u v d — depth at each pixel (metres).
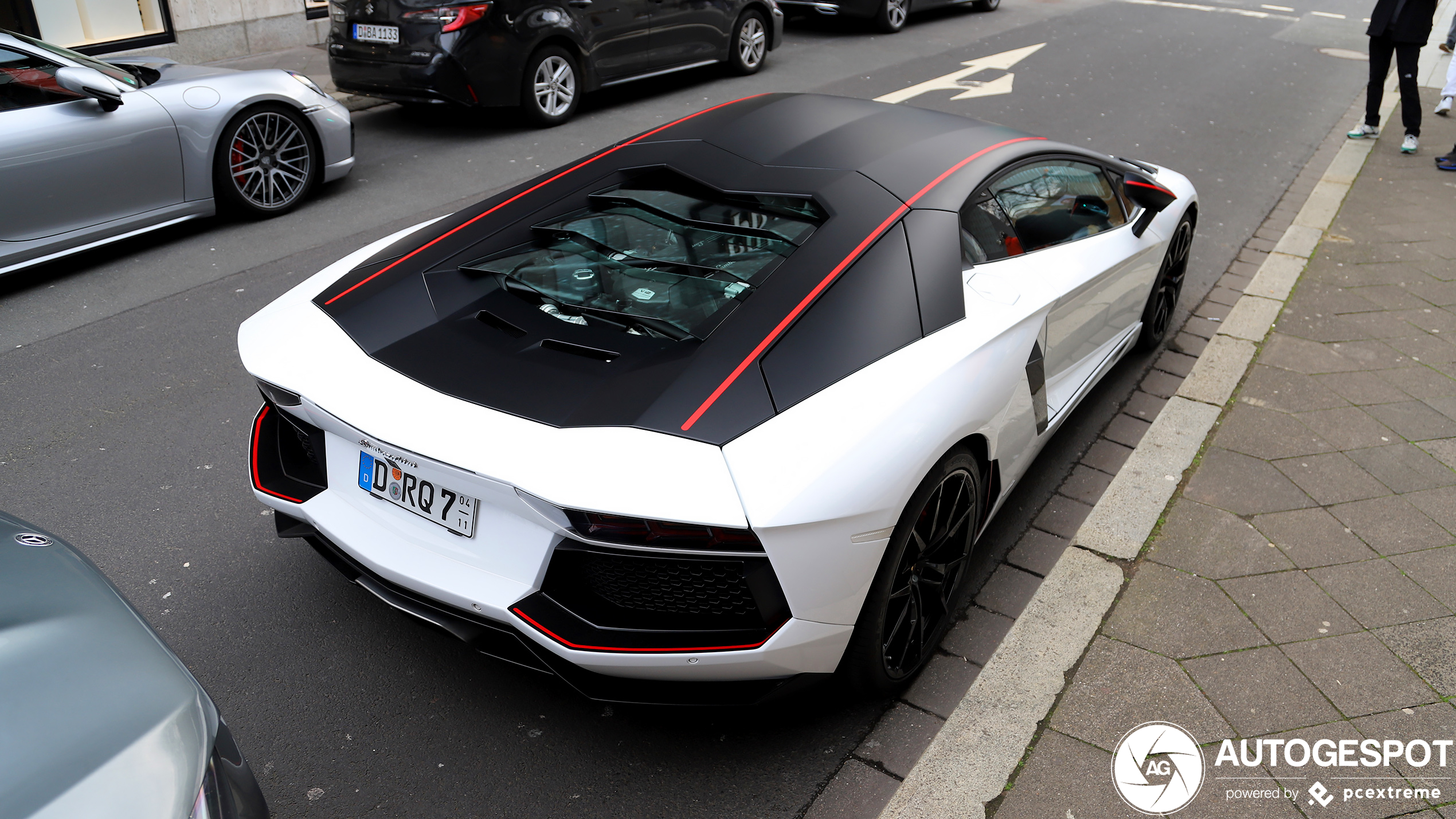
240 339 2.47
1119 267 3.58
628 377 2.14
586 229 2.69
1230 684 2.65
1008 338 2.66
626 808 2.23
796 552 1.98
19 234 4.80
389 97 7.57
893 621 2.42
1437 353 4.70
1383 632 2.87
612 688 2.12
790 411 2.08
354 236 5.60
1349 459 3.78
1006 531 3.33
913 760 2.40
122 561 2.99
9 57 4.77
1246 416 4.07
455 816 2.19
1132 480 3.59
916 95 9.34
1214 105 9.50
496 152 7.17
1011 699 2.55
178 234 5.62
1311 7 17.28
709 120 3.17
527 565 2.05
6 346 4.32
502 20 7.27
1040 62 11.14
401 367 2.23
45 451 3.55
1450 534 3.34
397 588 2.24
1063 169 3.42
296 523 2.50
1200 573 3.10
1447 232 6.38
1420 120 8.38
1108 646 2.76
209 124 5.40
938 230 2.63
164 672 1.67
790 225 2.56
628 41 8.30
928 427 2.24
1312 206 6.77
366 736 2.39
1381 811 2.28
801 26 13.08
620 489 1.87
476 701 2.52
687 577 2.02
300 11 10.73
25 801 1.37
